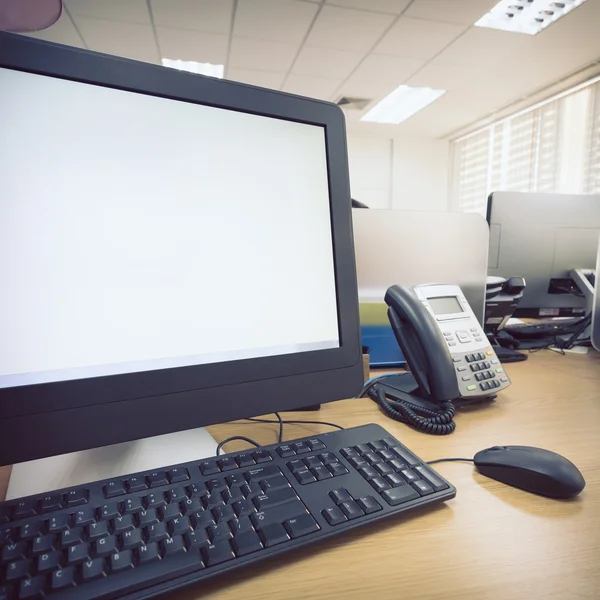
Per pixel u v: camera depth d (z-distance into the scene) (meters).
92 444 0.37
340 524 0.34
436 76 3.61
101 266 0.38
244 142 0.45
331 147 0.51
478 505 0.40
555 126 3.99
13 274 0.35
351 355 0.51
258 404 0.45
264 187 0.46
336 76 3.59
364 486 0.38
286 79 3.65
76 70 0.37
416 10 2.61
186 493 0.35
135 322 0.39
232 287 0.44
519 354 0.98
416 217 0.90
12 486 0.40
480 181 5.11
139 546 0.29
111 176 0.38
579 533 0.36
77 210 0.37
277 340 0.47
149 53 3.15
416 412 0.61
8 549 0.28
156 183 0.40
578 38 2.95
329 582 0.30
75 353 0.37
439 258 0.93
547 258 1.23
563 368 0.91
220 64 3.35
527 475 0.42
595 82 3.58
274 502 0.35
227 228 0.44
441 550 0.33
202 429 0.52
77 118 0.37
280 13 2.63
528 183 4.32
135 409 0.39
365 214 0.86
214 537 0.31
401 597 0.29
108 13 2.63
